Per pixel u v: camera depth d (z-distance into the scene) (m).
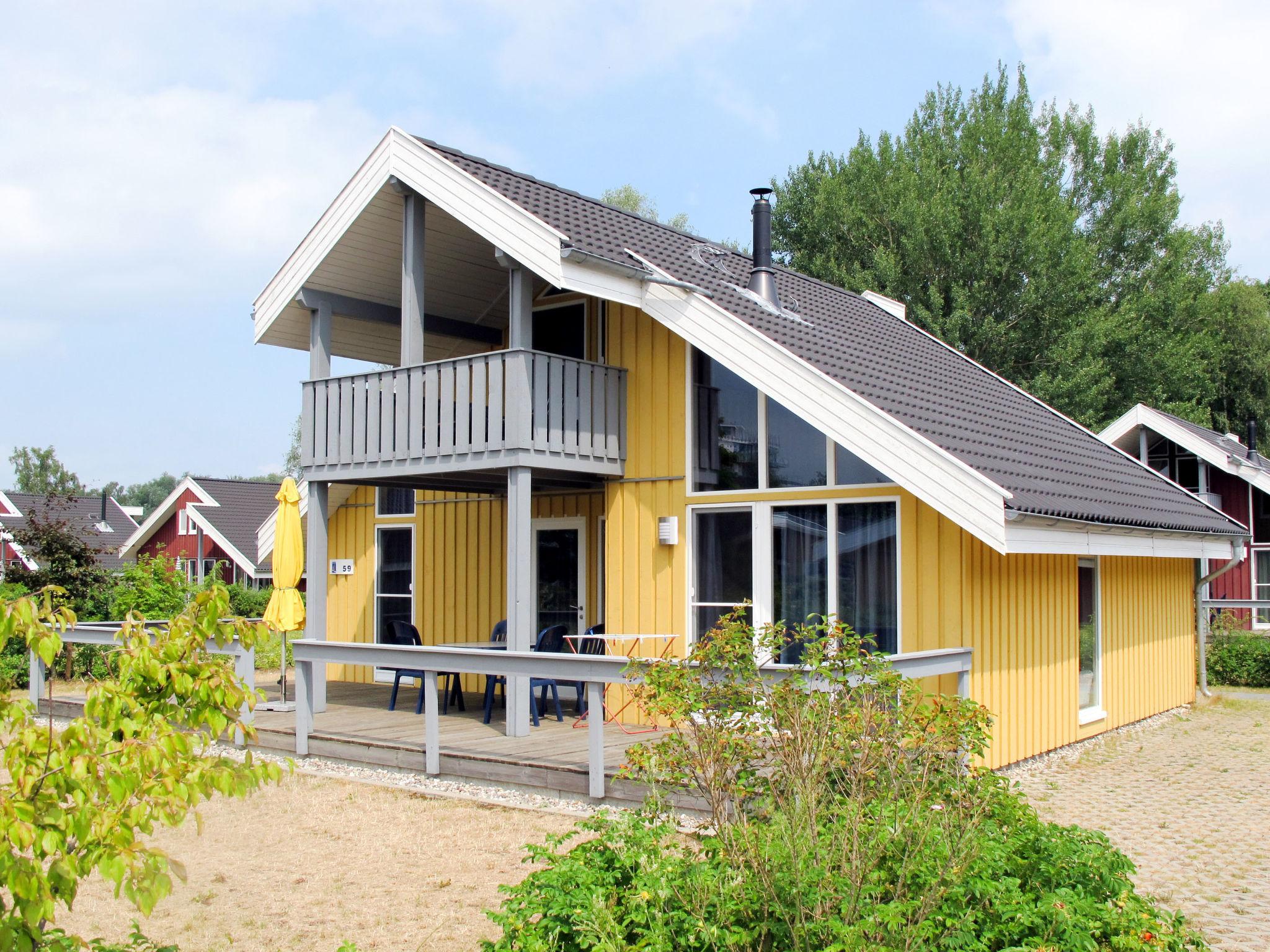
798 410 9.99
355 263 13.05
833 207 29.91
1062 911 4.38
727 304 11.59
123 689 4.01
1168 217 32.22
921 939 4.30
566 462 11.38
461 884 6.88
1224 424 36.75
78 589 21.06
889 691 5.84
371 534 16.19
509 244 10.88
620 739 10.39
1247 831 8.32
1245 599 24.59
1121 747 12.18
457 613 15.05
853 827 4.71
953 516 8.98
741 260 14.88
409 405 11.95
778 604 10.79
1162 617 15.37
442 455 11.58
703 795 5.95
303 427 12.93
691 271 12.40
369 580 16.16
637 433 12.01
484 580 14.80
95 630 13.09
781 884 4.62
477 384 11.34
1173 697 15.65
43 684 13.81
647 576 11.77
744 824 5.03
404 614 15.77
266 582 35.72
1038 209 28.05
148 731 4.00
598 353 12.52
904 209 28.25
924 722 5.75
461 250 13.25
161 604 20.34
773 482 10.91
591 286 10.70
